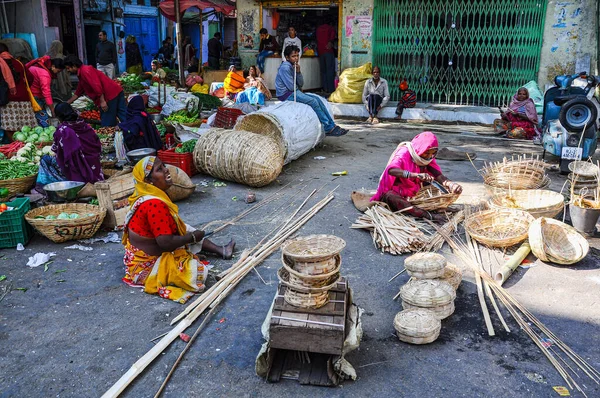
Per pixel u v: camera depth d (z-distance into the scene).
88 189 5.95
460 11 12.12
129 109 7.56
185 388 3.12
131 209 4.07
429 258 4.04
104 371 3.26
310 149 9.05
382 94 12.22
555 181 7.27
